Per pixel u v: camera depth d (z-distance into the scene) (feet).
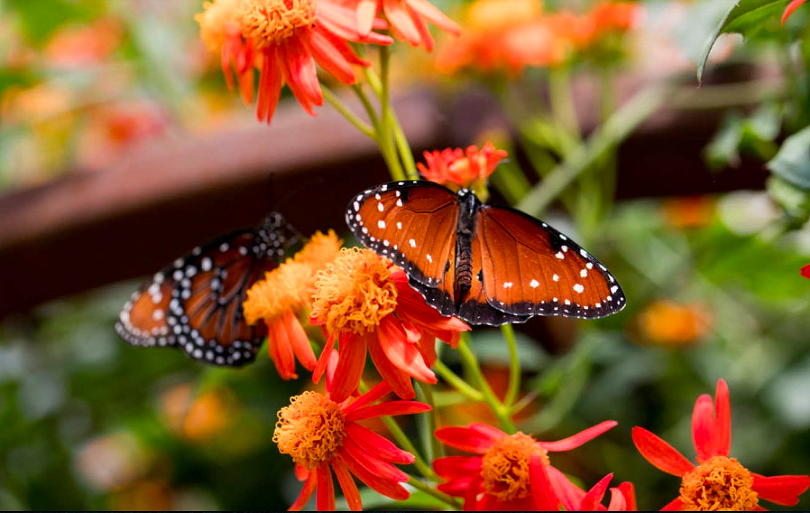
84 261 2.45
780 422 2.59
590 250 2.44
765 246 2.47
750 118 2.29
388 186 1.75
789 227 2.11
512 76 2.41
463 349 1.97
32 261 2.45
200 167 2.38
